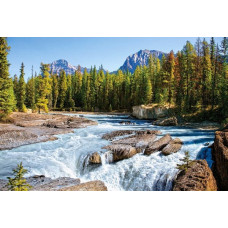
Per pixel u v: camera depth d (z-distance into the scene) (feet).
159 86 149.48
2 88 83.41
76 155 37.91
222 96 92.43
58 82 236.84
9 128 59.31
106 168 34.30
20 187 17.56
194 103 111.55
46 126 73.41
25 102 170.19
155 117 123.75
